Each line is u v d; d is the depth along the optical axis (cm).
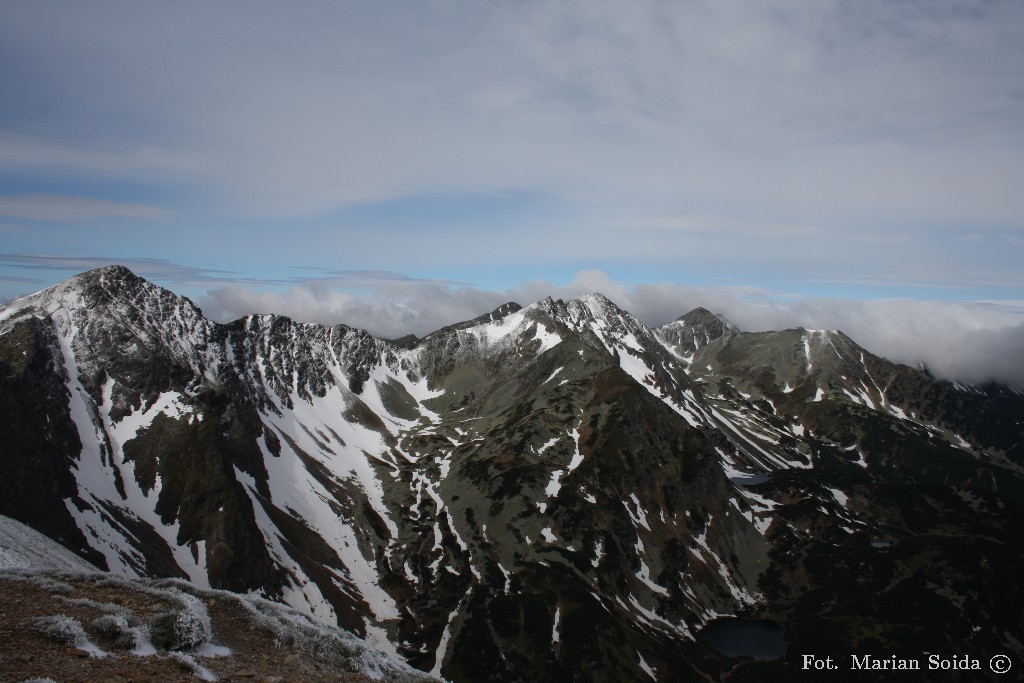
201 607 3972
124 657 2964
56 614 3197
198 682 2902
